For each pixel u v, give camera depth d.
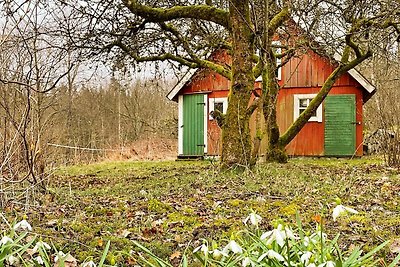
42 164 6.30
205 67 12.31
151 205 6.03
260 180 8.38
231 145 9.47
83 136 27.48
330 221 4.87
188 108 19.67
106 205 6.17
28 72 5.01
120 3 9.72
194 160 18.08
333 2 10.71
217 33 12.27
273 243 2.14
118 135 30.16
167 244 4.12
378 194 6.72
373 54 12.42
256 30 9.41
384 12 10.55
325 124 17.86
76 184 9.18
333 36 12.00
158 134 31.22
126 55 11.41
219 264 2.17
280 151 13.29
